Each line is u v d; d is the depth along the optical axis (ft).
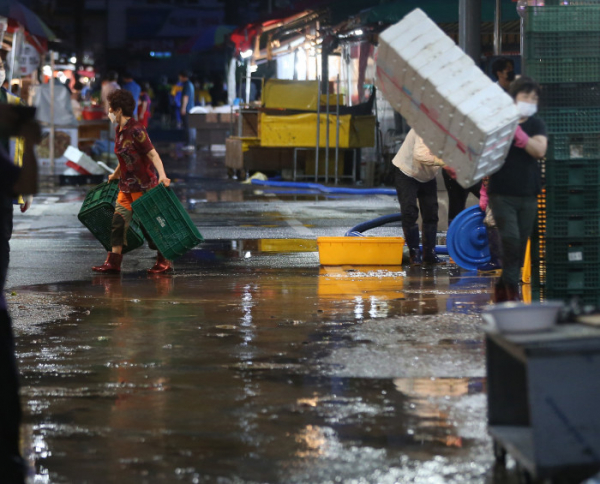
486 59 88.33
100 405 32.42
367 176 135.74
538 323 23.66
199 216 97.91
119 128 60.18
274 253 71.77
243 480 25.75
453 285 56.75
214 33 239.71
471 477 25.80
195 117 229.45
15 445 24.71
